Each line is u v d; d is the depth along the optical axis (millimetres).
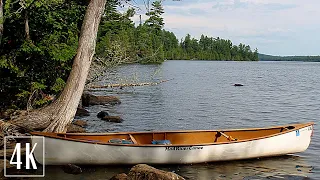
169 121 18578
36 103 13172
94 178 9211
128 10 18156
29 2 11914
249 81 49344
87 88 21875
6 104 13141
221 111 22344
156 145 10070
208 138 11828
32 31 13508
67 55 13078
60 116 10695
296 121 19562
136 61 22781
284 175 9992
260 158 11250
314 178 9836
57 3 13094
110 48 19922
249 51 173000
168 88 35781
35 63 13453
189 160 10398
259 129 12164
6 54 12789
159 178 8297
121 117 19125
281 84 44875
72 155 9750
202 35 158750
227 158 10734
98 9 10914
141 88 34500
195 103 25656
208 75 60062
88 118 18141
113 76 23484
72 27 14625
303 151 11828
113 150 9906
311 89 38344
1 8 11555
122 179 8453
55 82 13891
